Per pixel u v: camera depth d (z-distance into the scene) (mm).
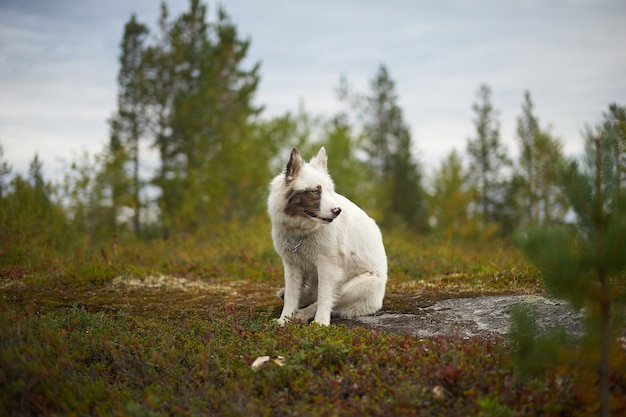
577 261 3023
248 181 23516
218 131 25469
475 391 3607
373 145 43438
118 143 26188
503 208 37031
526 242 3152
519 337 3314
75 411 3660
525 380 3625
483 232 32844
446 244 12914
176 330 5270
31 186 12164
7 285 7531
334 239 6055
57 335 4766
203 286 8156
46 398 3805
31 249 9195
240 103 27969
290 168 5992
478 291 6992
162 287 7895
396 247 10992
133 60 28516
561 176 3182
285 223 6039
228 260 10359
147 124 27484
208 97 25438
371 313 6223
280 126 25734
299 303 6668
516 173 37219
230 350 4633
